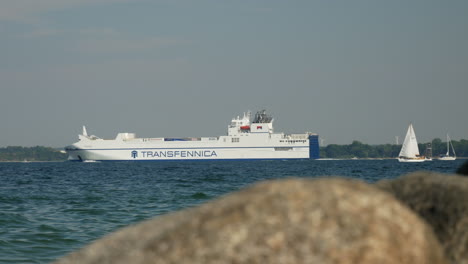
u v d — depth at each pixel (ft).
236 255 23.75
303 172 584.40
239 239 24.12
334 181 26.25
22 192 261.85
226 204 25.67
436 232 27.73
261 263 23.45
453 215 27.84
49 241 108.17
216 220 24.93
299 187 25.67
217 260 23.72
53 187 309.83
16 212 159.43
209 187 290.56
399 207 25.55
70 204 188.34
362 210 24.77
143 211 164.76
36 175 526.16
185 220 25.72
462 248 26.66
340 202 24.90
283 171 606.55
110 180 393.70
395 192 30.58
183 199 210.79
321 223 24.21
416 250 24.23
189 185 310.65
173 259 24.11
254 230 24.26
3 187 315.37
